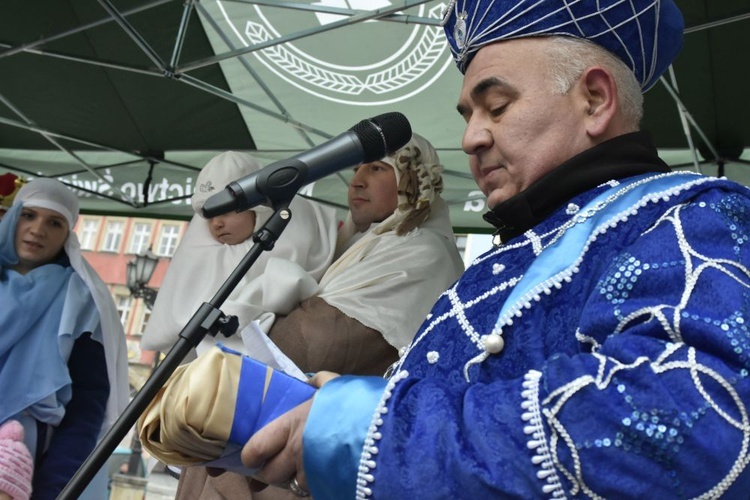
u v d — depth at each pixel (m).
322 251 3.69
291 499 2.65
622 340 1.23
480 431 1.20
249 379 1.39
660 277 1.28
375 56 5.60
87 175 7.17
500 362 1.42
